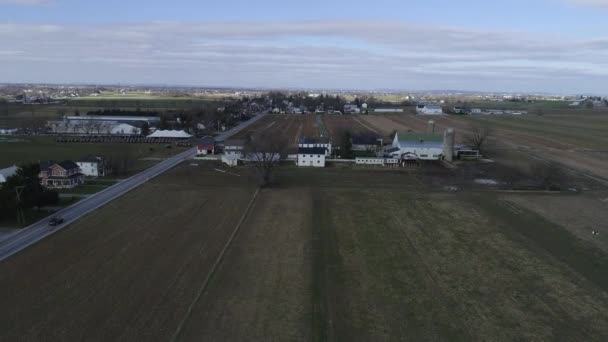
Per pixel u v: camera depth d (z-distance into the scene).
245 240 46.97
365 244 46.47
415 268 40.72
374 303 34.22
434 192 69.50
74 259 41.41
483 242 47.56
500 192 69.81
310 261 41.78
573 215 57.72
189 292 35.28
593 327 31.45
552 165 93.81
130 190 68.50
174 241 46.38
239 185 73.31
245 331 30.03
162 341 28.70
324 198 65.06
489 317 32.56
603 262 42.66
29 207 54.25
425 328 30.98
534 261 42.66
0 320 30.86
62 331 29.62
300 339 29.31
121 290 35.47
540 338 30.05
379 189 71.31
